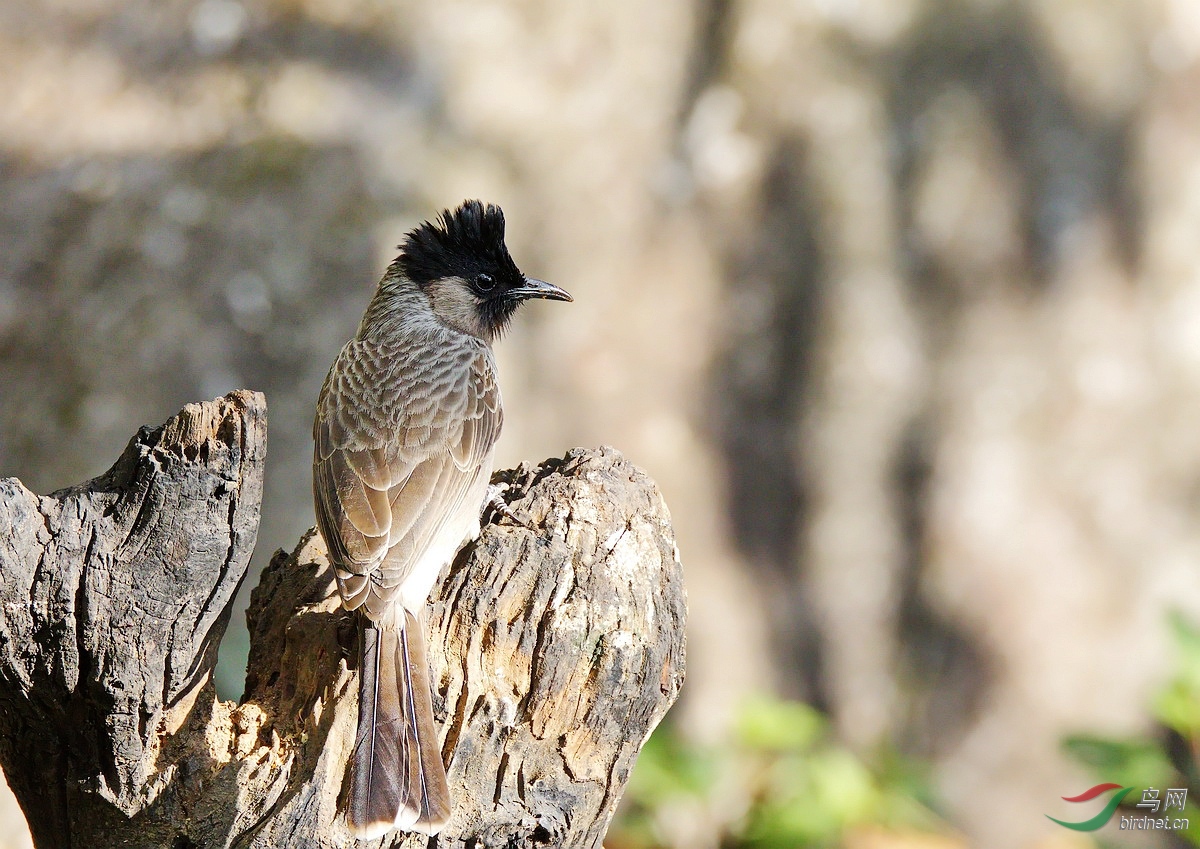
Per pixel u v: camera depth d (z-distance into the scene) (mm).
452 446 7289
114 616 5469
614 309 14125
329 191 13148
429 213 13258
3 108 13625
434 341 8180
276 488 12258
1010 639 14516
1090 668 14547
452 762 5770
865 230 14492
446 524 6812
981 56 14602
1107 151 14695
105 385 12547
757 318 14516
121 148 13430
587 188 14070
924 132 14570
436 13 14023
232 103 13578
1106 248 14672
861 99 14516
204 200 13102
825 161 14469
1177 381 14656
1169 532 14672
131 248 12953
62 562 5406
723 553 14320
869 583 14531
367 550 6352
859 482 14523
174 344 12656
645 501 6766
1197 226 14742
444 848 5688
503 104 13930
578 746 6027
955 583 14531
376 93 13625
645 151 14375
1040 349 14555
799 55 14531
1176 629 10125
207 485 5410
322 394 7812
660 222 14352
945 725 14492
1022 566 14523
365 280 12977
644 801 10727
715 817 11047
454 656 6078
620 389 14078
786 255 14500
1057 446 14570
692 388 14383
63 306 12781
